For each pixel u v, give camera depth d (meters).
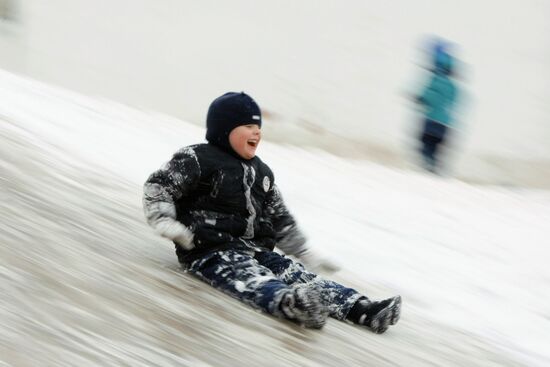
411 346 12.80
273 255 12.84
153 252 13.38
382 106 52.28
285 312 11.55
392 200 31.19
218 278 12.16
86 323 8.55
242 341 9.89
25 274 9.25
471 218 31.22
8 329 7.72
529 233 30.84
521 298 20.84
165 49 54.88
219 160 12.69
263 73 54.31
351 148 47.59
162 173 12.43
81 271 10.34
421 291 18.89
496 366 13.41
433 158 42.16
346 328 12.47
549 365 15.27
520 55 55.81
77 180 17.19
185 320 9.94
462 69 42.50
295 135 50.06
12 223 11.27
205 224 12.52
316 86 53.53
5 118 22.41
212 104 12.84
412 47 54.06
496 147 52.56
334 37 54.53
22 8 54.19
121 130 31.62
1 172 14.23
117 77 54.31
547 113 54.41
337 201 28.70
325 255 13.72
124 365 7.89
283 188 29.11
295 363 9.73
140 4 55.03
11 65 53.84
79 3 55.03
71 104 34.66
